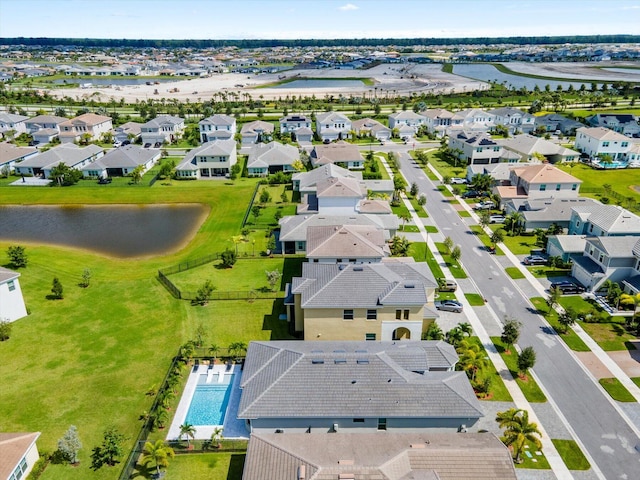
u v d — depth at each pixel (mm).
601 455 37875
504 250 75812
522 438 35719
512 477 30219
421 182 111562
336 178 84312
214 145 118500
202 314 57719
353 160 118062
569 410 42625
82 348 51000
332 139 155875
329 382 38250
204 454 37750
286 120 163500
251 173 117938
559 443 38969
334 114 159500
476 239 79938
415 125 165625
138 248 78562
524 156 124250
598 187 105938
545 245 76188
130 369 47781
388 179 108438
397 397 37406
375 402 37125
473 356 44844
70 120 158875
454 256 70000
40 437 39344
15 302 55812
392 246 72562
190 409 42594
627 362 49281
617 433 40125
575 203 83938
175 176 116125
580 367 48500
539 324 55969
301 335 53625
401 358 41188
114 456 37438
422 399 37344
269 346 43750
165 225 88562
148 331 54219
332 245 60594
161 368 48000
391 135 160750
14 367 47844
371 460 30672
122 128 158625
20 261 69875
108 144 151250
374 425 37281
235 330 54438
